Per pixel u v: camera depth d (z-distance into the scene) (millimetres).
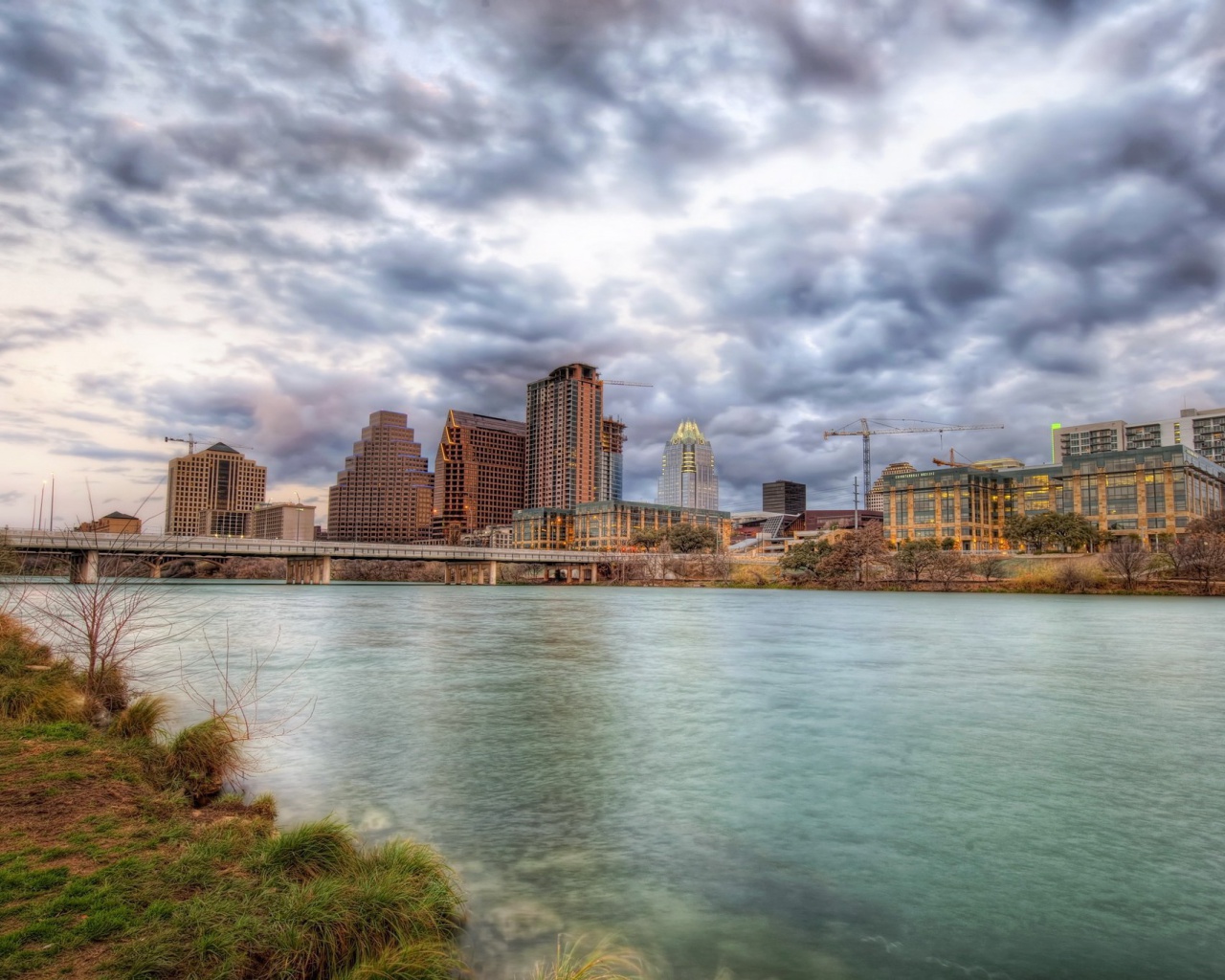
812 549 167250
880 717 26500
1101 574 127375
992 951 10602
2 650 25547
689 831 15164
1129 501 188125
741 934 10914
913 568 147250
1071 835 15133
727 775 19109
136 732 17547
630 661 41062
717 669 38219
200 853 10766
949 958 10398
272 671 34938
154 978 7387
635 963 9977
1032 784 18594
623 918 11305
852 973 9867
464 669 37375
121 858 10375
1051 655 44500
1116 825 15758
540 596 130500
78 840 10930
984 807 16859
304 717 25156
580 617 76125
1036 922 11508
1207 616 76312
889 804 16984
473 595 129375
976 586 138375
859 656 44094
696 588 178500
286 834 11219
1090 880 13055
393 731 23438
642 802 16938
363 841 13906
